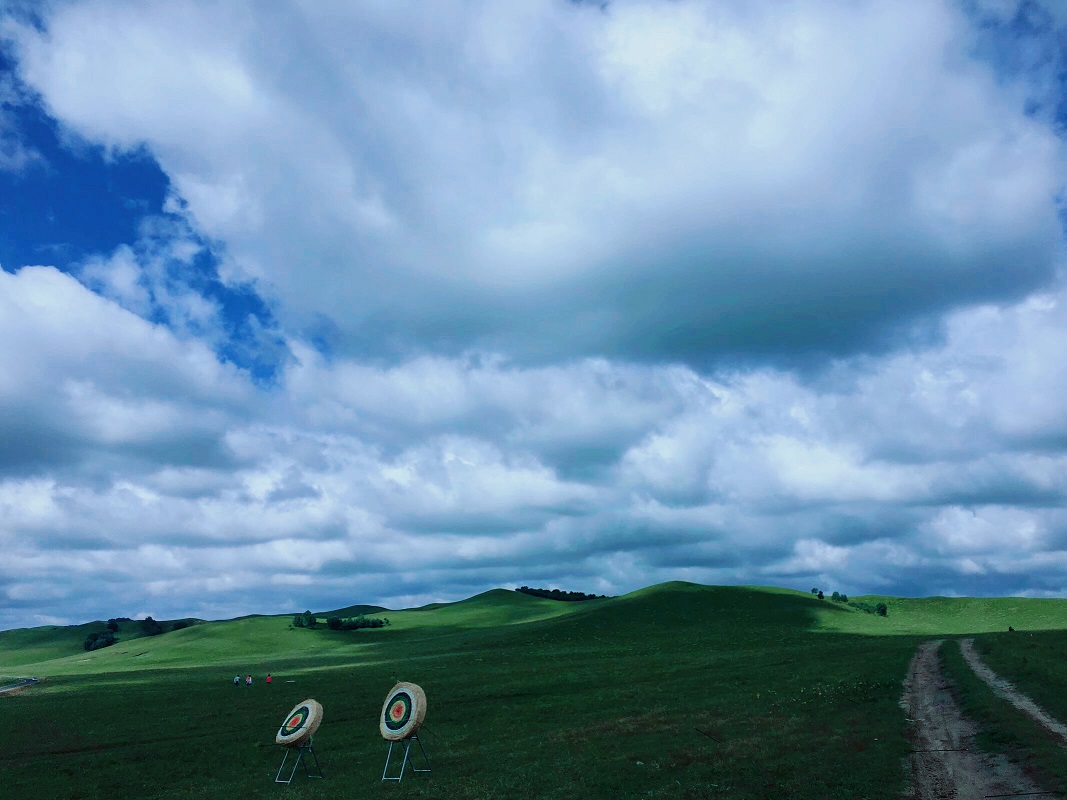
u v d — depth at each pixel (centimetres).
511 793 3094
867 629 14612
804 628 14850
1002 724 3494
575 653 11506
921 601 19312
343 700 7156
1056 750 2900
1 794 4181
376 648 16138
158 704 7669
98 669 14638
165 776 4409
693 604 17900
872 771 2947
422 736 5116
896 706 4494
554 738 4428
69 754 5259
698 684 6625
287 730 4053
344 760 4403
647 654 10775
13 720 6900
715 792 2822
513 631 16488
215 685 9531
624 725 4634
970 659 6562
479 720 5656
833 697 5003
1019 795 2472
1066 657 5806
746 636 13262
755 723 4278
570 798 2928
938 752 3209
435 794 3212
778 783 2866
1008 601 18062
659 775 3180
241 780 4147
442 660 11669
